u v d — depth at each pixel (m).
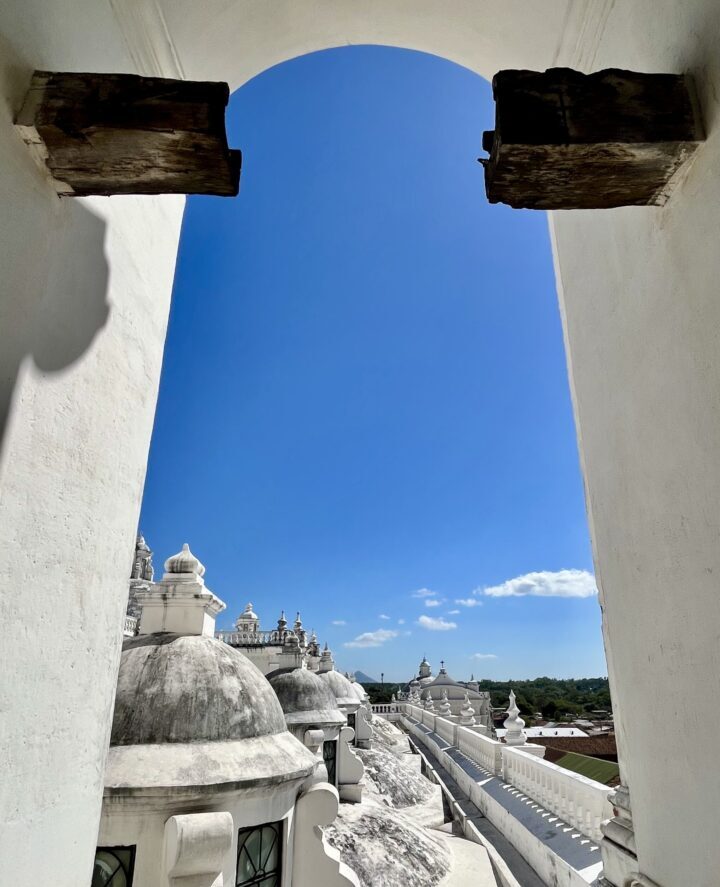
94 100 2.47
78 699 2.79
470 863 9.62
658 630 3.21
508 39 4.74
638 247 3.26
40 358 2.53
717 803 2.63
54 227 2.69
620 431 3.68
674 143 2.56
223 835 4.29
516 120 2.54
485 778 14.00
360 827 9.16
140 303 3.69
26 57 2.47
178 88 2.52
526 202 2.88
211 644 6.11
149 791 4.48
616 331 3.68
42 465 2.51
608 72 2.64
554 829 8.62
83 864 2.81
